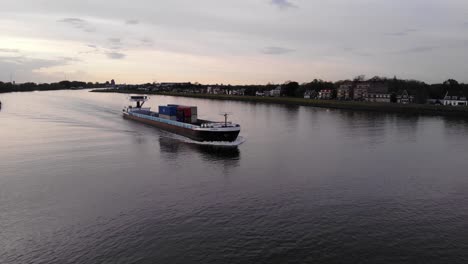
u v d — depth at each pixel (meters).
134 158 53.38
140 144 64.19
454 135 78.00
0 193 37.72
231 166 49.31
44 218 31.70
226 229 29.53
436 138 73.94
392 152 59.41
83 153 56.03
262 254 25.69
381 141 70.00
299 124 97.12
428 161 53.22
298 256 25.47
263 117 117.12
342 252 26.09
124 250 26.23
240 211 33.28
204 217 31.86
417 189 40.28
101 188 39.44
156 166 48.91
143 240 27.66
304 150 60.47
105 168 47.44
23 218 31.75
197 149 60.34
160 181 42.12
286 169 47.94
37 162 50.03
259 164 50.59
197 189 39.34
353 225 30.61
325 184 41.53
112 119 104.50
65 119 100.25
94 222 30.81
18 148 58.94
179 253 25.80
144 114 98.94
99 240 27.73
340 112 137.38
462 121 105.44
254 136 75.44
